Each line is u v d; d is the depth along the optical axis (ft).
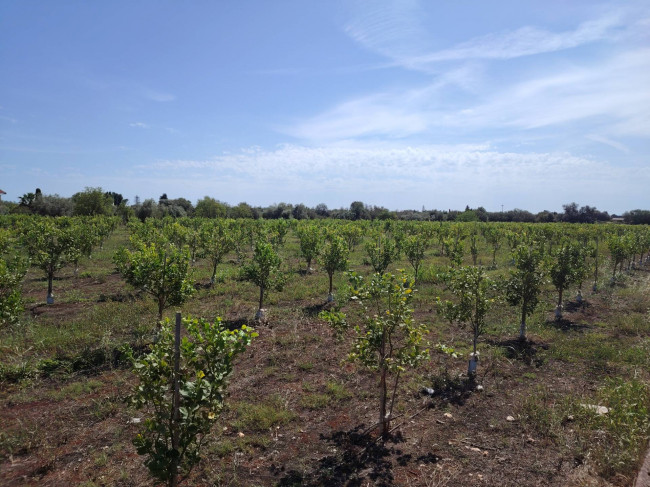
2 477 16.78
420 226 123.24
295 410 23.03
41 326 36.06
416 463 18.58
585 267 47.16
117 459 18.11
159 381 13.52
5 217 106.22
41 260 43.98
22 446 18.75
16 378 25.63
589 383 27.58
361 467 18.16
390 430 21.27
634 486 16.92
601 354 32.27
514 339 36.22
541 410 23.02
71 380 25.96
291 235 133.39
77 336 33.04
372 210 248.73
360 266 75.66
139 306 42.32
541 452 19.65
